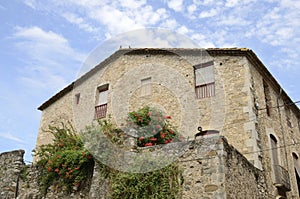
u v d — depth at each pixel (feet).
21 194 24.68
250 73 29.09
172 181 18.12
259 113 28.45
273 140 30.30
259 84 30.60
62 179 23.11
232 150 19.52
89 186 21.52
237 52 29.58
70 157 23.12
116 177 19.07
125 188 18.47
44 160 25.03
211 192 17.17
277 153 30.25
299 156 36.17
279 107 34.55
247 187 20.59
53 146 27.96
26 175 25.29
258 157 25.31
